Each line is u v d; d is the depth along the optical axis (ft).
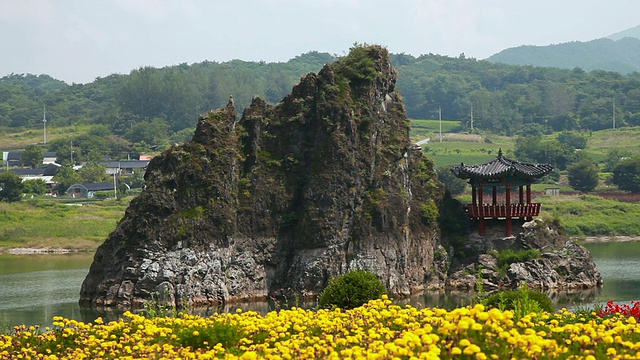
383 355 78.48
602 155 647.56
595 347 83.76
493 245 260.83
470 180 269.23
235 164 240.94
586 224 445.78
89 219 452.35
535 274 248.32
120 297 219.82
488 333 81.61
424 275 250.57
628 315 124.57
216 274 227.20
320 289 231.30
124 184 592.60
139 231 224.12
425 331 80.89
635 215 467.52
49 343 112.27
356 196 239.50
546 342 79.30
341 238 234.99
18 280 278.26
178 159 232.53
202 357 93.56
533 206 263.70
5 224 428.97
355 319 106.11
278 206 241.55
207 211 228.84
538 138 645.51
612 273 289.53
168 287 219.41
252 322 107.86
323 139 241.55
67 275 292.61
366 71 250.98
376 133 248.73
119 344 106.01
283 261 238.27
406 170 255.91
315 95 248.52
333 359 82.28
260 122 248.52
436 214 261.44
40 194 580.71
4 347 110.52
